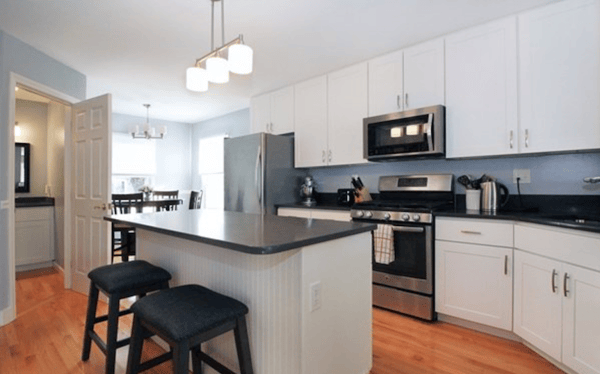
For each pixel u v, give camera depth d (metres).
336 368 1.53
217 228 1.62
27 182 4.43
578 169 2.36
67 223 3.48
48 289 3.39
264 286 1.46
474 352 2.06
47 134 4.57
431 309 2.50
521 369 1.88
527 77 2.26
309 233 1.44
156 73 3.52
